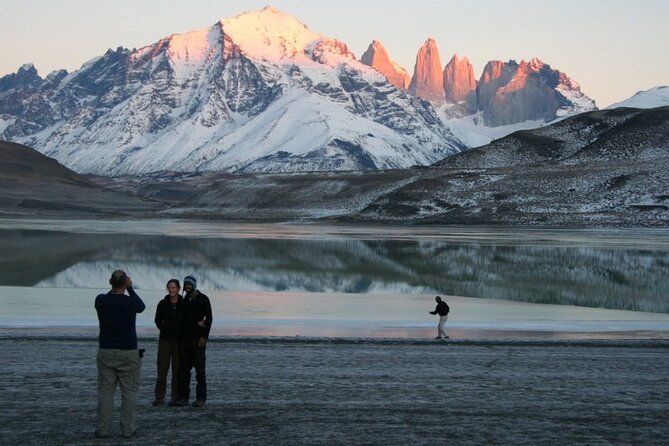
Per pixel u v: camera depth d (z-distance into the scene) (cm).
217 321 3259
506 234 11912
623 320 3491
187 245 8469
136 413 1586
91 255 6981
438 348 2494
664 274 5738
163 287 4775
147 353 2325
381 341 2606
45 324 3044
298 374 2030
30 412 1593
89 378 1925
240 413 1612
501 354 2389
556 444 1412
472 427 1516
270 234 11262
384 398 1762
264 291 4662
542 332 3033
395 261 6756
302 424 1523
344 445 1383
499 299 4350
